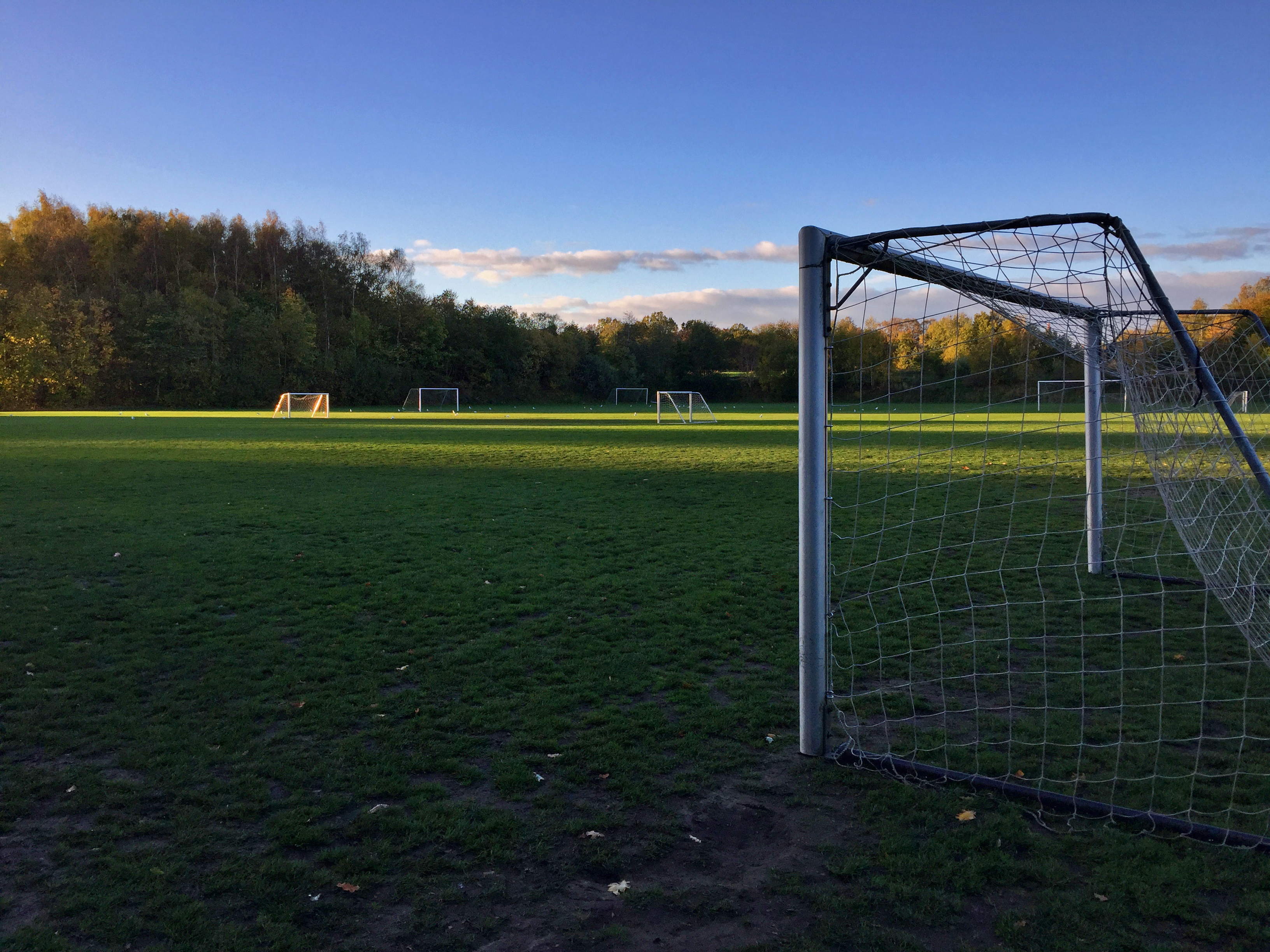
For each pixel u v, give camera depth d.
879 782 3.75
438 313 80.69
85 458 18.83
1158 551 8.56
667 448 22.61
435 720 4.44
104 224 69.56
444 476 15.68
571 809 3.50
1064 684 4.98
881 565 8.25
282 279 73.88
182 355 61.81
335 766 3.87
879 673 5.25
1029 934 2.64
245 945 2.58
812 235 3.88
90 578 7.55
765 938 2.65
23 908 2.77
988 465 17.25
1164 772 3.82
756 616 6.43
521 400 80.69
